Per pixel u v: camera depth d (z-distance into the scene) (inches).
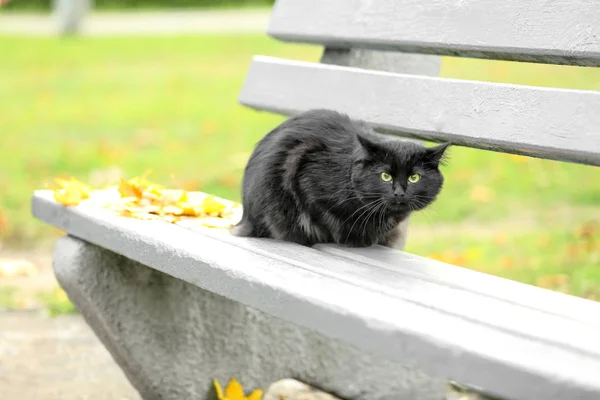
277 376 157.6
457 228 279.3
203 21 929.5
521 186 330.0
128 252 126.5
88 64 639.8
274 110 153.5
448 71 562.3
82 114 467.2
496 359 74.6
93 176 337.7
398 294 92.3
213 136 413.4
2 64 635.5
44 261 256.1
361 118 137.7
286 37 157.9
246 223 129.8
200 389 150.0
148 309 144.7
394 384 161.6
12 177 337.4
